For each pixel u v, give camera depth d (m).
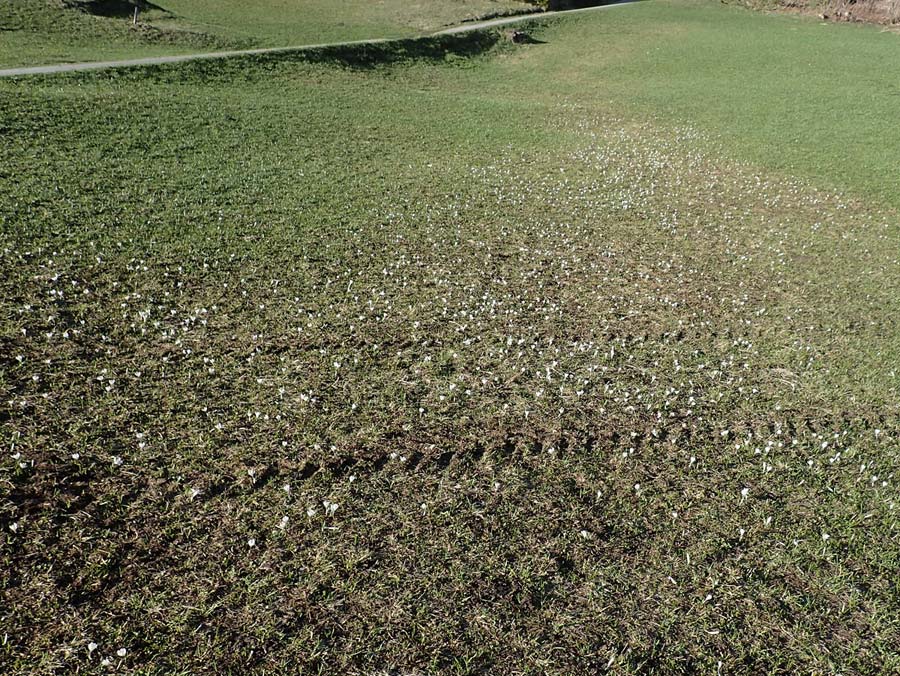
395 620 5.35
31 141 16.16
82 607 5.21
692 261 13.33
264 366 8.52
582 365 9.18
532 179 18.28
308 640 5.13
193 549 5.79
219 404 7.70
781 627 5.55
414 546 6.04
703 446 7.66
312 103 25.08
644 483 7.02
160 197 13.97
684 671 5.16
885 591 5.95
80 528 5.86
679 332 10.39
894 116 27.28
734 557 6.20
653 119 27.52
